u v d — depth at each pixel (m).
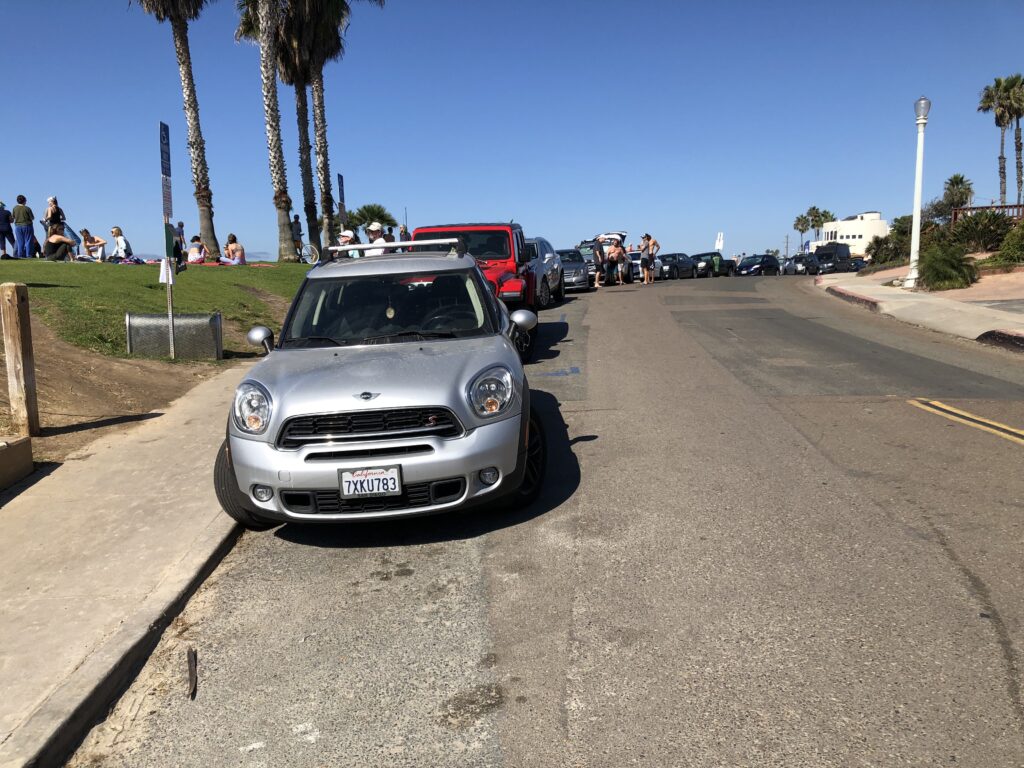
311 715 3.27
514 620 3.93
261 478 4.68
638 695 3.24
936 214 59.78
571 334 14.31
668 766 2.81
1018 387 9.02
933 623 3.67
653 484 5.82
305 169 30.72
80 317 11.80
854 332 14.19
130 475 6.29
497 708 3.22
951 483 5.59
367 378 4.86
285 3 28.25
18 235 20.17
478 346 5.43
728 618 3.81
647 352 12.05
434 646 3.74
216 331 11.60
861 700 3.12
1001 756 2.77
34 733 3.06
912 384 9.25
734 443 6.82
